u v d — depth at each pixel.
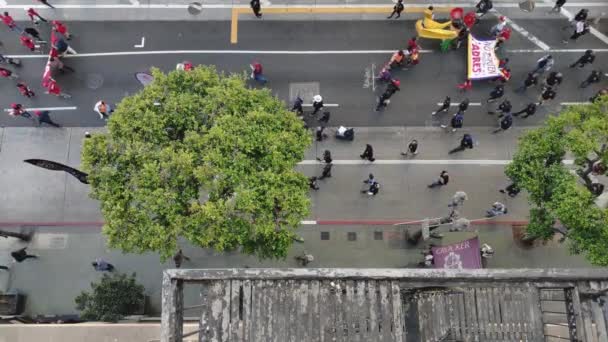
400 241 23.66
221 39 27.11
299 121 19.05
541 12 27.58
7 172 24.80
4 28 26.92
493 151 25.12
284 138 17.66
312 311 11.33
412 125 25.59
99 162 17.38
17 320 21.08
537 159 18.73
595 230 17.44
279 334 11.20
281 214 17.45
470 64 25.28
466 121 25.62
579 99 25.94
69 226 23.94
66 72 26.33
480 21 27.47
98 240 23.75
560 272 11.28
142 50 26.88
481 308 11.62
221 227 16.72
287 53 26.89
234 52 26.89
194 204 16.44
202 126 17.31
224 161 16.62
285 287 11.48
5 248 23.56
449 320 11.62
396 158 25.03
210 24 27.38
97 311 19.97
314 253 23.52
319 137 24.64
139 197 16.42
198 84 18.30
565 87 26.12
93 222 24.03
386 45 27.05
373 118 25.73
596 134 18.11
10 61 26.09
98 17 27.39
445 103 24.56
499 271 11.25
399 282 11.45
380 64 26.70
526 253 23.34
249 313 11.31
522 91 26.03
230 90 18.03
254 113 17.50
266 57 26.81
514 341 11.41
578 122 18.58
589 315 11.20
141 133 17.38
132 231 16.69
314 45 27.03
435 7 27.69
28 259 23.42
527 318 11.51
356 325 11.24
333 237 23.75
